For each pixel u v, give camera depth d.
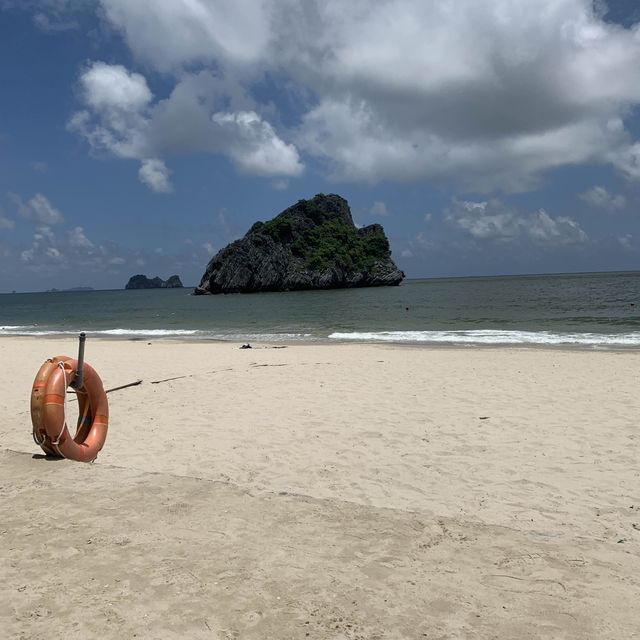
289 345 18.52
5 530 3.66
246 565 3.19
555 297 50.50
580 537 4.00
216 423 8.15
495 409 8.58
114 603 2.85
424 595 2.89
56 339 22.92
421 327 25.50
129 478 4.59
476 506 5.11
